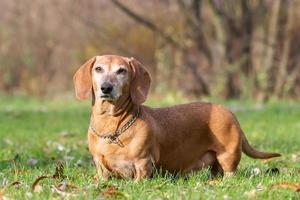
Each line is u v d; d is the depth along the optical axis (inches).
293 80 847.7
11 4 936.9
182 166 277.6
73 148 387.2
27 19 936.3
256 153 292.7
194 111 277.9
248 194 230.8
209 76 850.1
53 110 685.9
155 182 251.8
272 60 835.4
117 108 254.2
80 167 311.1
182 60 855.1
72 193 235.0
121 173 261.3
